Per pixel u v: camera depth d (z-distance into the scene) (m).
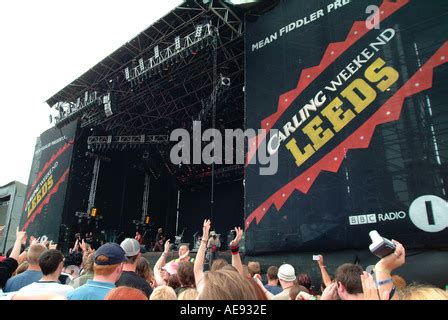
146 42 13.56
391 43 6.64
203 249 2.57
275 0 9.75
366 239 6.09
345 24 7.45
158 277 3.12
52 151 17.81
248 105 8.82
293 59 8.22
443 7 6.19
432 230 5.41
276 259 7.32
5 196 23.59
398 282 2.37
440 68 5.95
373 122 6.50
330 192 6.77
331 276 6.40
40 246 2.97
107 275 2.19
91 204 17.23
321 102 7.40
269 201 7.71
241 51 12.80
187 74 14.69
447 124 5.64
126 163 19.75
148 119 18.09
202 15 11.62
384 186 6.09
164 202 21.98
